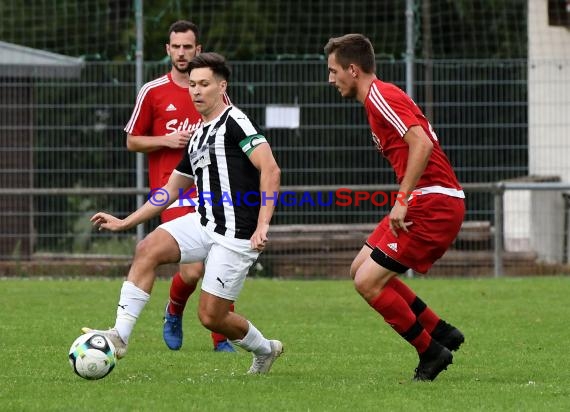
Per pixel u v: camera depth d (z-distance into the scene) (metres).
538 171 42.47
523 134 42.31
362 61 20.19
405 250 19.94
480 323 29.69
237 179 19.91
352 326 29.28
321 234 42.34
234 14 56.78
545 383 19.94
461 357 23.69
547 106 42.31
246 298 35.91
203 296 19.98
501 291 37.34
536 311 32.22
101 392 18.20
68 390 18.42
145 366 22.16
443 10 58.72
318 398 17.80
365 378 20.50
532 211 43.72
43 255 42.56
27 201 42.41
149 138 25.78
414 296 21.53
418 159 19.30
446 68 42.22
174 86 26.25
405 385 19.38
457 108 42.28
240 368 21.97
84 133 42.19
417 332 19.97
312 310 32.84
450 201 20.05
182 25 26.09
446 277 42.84
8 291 37.19
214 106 20.16
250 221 20.02
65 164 42.22
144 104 26.28
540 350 24.83
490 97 42.25
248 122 19.89
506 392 18.69
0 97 42.16
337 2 60.16
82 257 42.59
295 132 42.22
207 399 17.58
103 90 42.09
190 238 19.98
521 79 42.25
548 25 49.66
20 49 43.06
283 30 59.72
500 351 24.66
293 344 25.81
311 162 42.28
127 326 19.59
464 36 56.34
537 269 43.47
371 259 20.14
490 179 42.56
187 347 25.48
